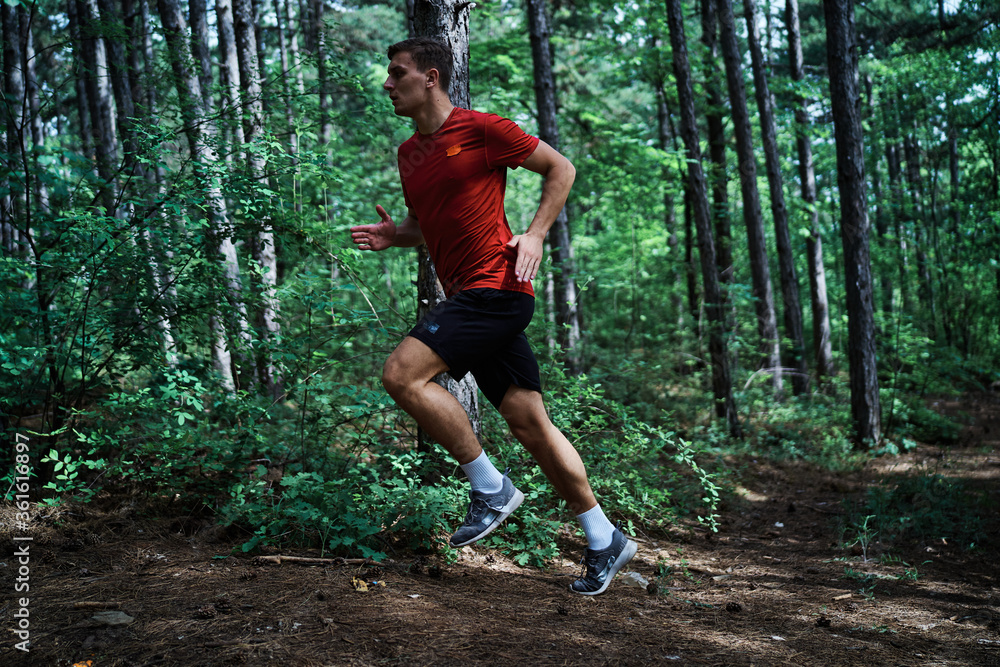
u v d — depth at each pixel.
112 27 4.78
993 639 3.01
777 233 12.72
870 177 18.09
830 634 3.02
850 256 8.74
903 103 16.09
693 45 11.68
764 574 4.07
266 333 4.68
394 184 12.43
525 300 2.63
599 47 12.71
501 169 2.64
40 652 2.27
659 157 12.30
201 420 4.41
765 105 12.59
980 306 15.74
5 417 3.97
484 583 3.32
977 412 11.45
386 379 2.55
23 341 4.03
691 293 12.98
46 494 3.80
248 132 5.49
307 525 3.50
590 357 9.27
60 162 5.27
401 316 4.61
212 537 3.52
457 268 2.62
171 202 4.06
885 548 4.64
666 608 3.27
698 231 8.78
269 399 4.47
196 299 4.36
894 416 9.45
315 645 2.36
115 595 2.75
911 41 14.17
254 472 4.14
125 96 7.43
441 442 2.67
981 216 16.36
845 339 17.98
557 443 2.85
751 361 11.66
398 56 2.57
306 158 4.69
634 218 15.55
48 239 4.09
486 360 2.74
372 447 4.57
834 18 8.70
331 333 4.91
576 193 13.65
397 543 3.65
